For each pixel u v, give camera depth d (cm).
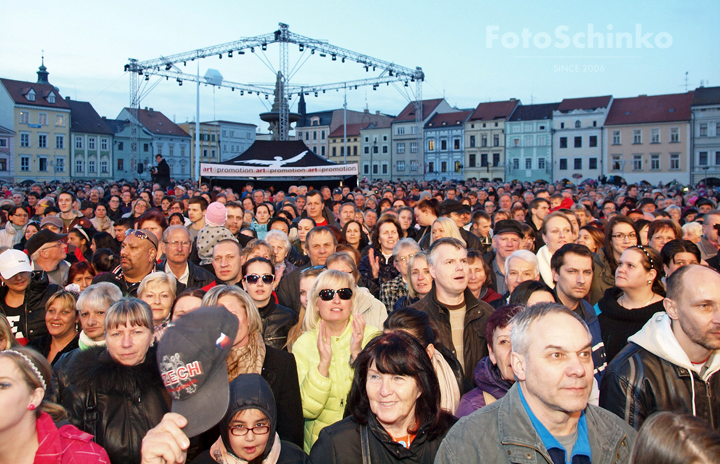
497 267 617
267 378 341
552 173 7056
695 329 273
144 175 7631
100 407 292
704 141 6328
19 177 6519
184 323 183
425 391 267
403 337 272
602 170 6812
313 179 2466
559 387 217
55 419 254
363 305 479
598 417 244
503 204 1171
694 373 287
